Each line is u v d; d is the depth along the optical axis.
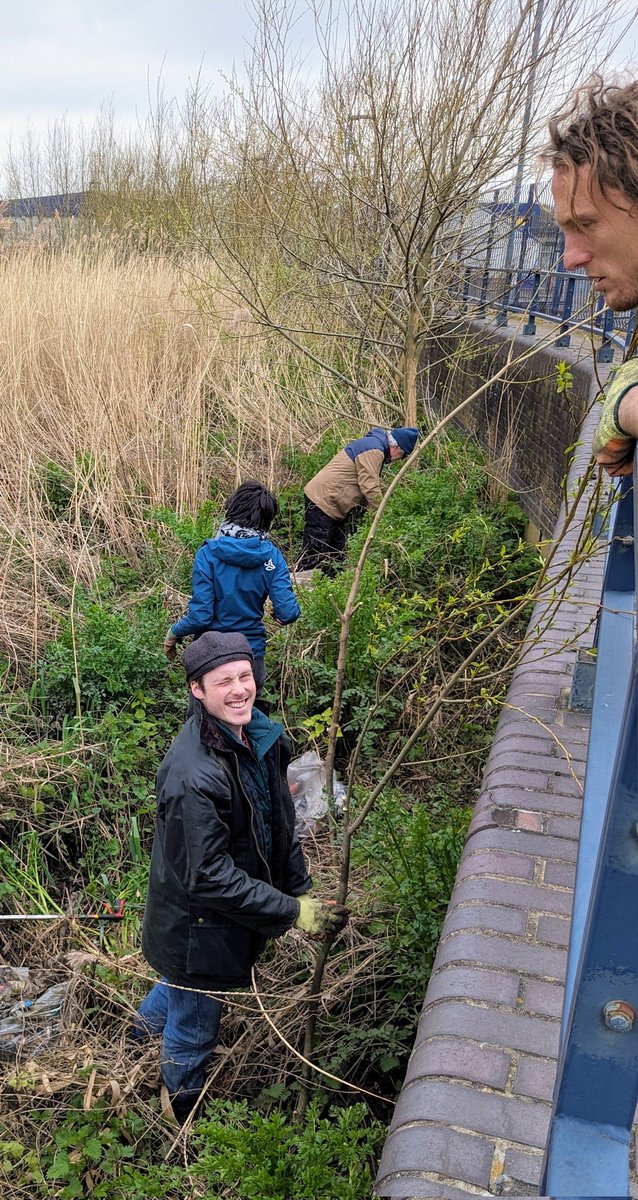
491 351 11.42
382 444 8.00
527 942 2.20
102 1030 3.74
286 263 10.70
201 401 9.61
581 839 1.51
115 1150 3.15
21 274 10.93
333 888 4.30
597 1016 1.03
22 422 8.64
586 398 7.23
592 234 1.24
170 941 3.17
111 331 9.93
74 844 4.93
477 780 5.14
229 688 2.97
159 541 7.43
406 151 8.80
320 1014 3.60
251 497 4.95
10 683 5.90
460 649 6.05
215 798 2.96
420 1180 1.63
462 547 7.39
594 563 4.53
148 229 14.02
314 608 6.25
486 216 9.52
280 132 9.48
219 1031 3.65
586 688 3.24
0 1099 3.40
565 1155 1.08
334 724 3.08
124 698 5.79
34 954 4.14
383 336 10.84
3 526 7.14
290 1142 2.59
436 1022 1.99
